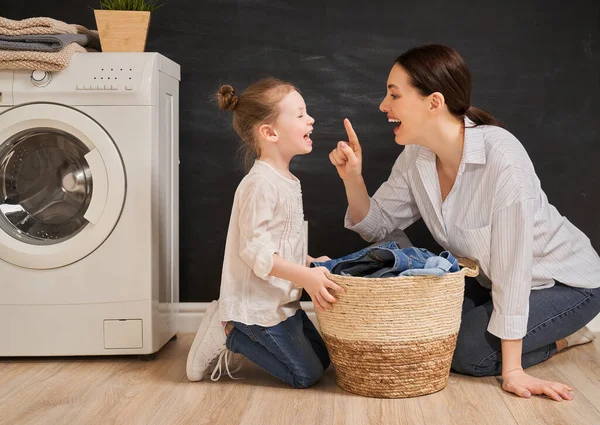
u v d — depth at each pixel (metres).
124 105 2.23
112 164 2.23
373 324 1.88
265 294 2.00
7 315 2.29
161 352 2.43
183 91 2.70
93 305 2.28
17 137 2.26
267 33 2.68
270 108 2.01
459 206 2.09
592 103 2.67
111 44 2.40
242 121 2.06
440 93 2.00
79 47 2.31
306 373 2.01
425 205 2.22
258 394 1.98
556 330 2.14
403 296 1.87
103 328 2.29
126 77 2.24
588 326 2.68
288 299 2.03
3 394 1.97
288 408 1.85
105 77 2.23
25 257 2.25
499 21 2.65
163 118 2.37
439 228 2.17
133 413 1.81
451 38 2.66
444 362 1.96
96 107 2.23
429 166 2.16
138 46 2.41
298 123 2.02
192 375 2.09
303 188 2.71
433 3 2.66
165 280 2.43
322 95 2.69
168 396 1.96
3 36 2.20
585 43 2.65
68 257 2.25
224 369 2.22
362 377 1.93
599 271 2.19
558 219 2.20
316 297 1.91
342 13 2.67
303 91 2.69
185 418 1.77
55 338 2.29
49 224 2.31
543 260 2.15
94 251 2.27
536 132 2.68
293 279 1.90
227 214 2.73
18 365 2.27
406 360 1.90
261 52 2.68
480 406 1.86
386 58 2.67
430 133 2.06
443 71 2.00
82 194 2.29
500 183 1.99
